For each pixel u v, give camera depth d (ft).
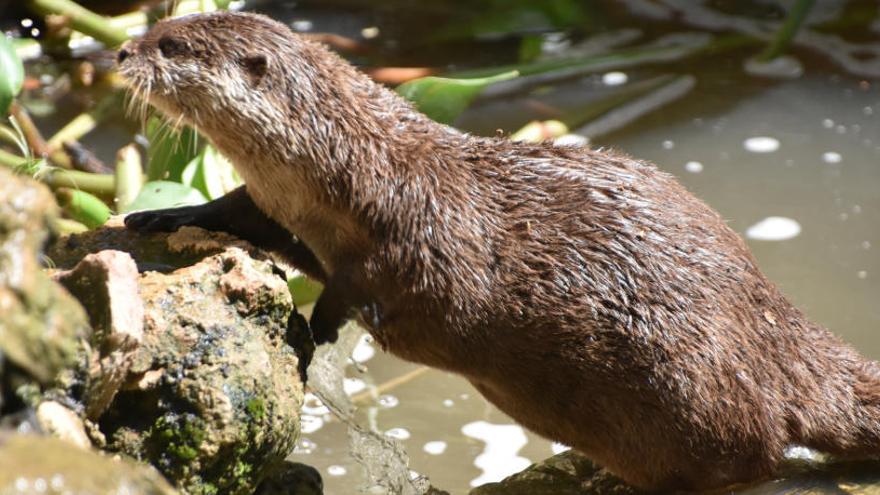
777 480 19.40
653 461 19.12
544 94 34.40
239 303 16.35
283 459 17.28
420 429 23.03
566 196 19.22
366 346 25.80
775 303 19.72
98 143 30.73
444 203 19.11
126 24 34.73
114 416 15.33
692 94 34.17
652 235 18.89
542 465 21.04
